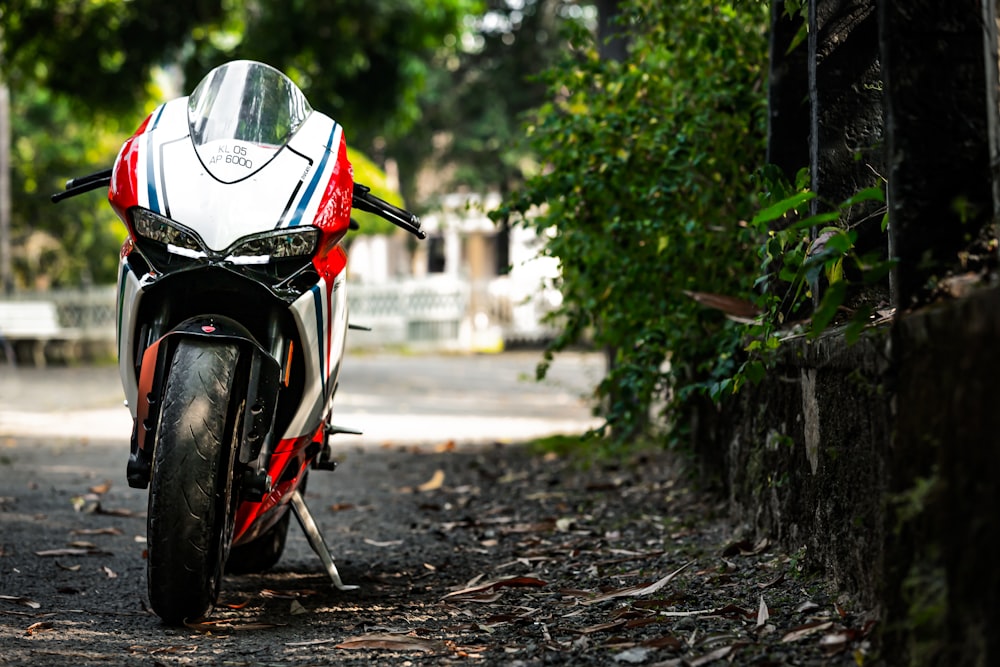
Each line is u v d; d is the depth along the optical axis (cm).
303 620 429
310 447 471
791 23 527
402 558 578
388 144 3541
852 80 462
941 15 316
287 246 410
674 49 686
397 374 2039
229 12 2064
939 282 310
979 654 244
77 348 2294
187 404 388
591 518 661
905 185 317
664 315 663
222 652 371
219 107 435
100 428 1241
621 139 688
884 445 321
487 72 3472
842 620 354
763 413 513
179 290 408
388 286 2903
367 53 2072
